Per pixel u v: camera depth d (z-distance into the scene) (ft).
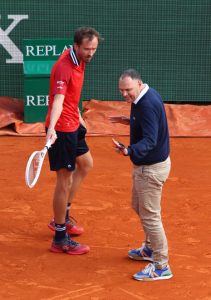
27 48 125.80
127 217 77.87
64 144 64.03
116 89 141.90
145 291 57.52
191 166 102.99
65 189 65.16
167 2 138.41
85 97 142.10
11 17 137.80
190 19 139.33
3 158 106.83
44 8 137.90
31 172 58.65
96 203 83.20
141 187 57.67
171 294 56.95
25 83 126.21
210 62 141.59
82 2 138.00
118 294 56.90
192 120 130.62
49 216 78.28
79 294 56.85
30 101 126.93
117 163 104.06
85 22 139.13
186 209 81.35
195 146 117.08
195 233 72.69
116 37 139.85
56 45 125.90
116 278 60.44
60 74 62.64
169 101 143.64
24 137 122.83
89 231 73.05
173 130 126.00
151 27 139.54
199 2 138.62
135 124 56.85
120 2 138.21
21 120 128.77
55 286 58.54
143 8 138.62
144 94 55.67
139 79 55.88
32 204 82.74
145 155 55.62
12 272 61.67
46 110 127.75
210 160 107.04
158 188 57.88
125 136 124.16
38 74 125.90
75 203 82.99
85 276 60.90
